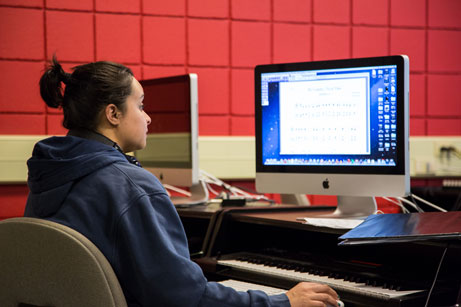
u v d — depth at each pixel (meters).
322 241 1.96
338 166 1.89
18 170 3.10
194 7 3.38
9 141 3.08
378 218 1.47
